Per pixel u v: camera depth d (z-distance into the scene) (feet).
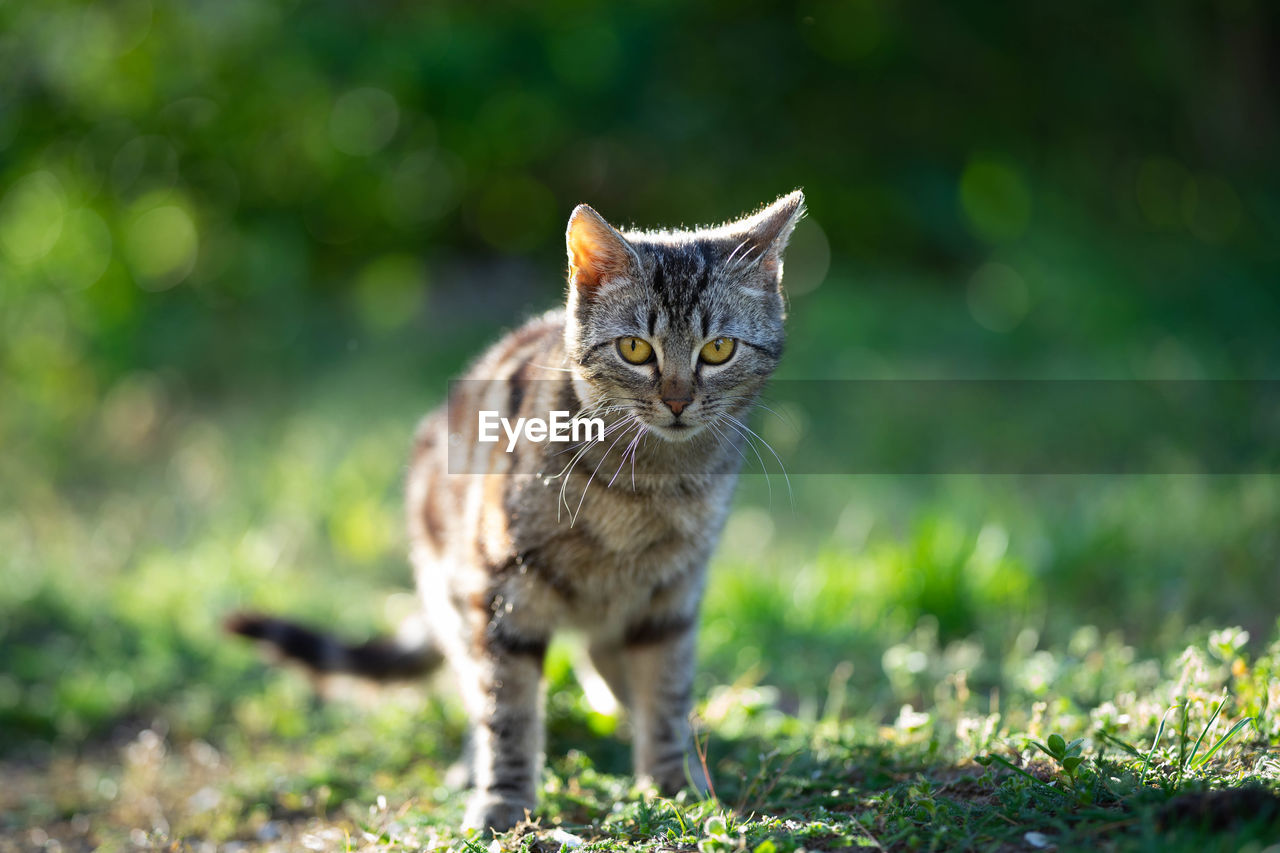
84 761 15.07
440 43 34.14
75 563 20.67
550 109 35.09
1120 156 38.29
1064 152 38.47
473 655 11.61
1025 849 8.14
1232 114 37.06
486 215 40.19
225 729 15.70
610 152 37.47
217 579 20.01
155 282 33.40
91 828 13.12
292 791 13.12
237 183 34.96
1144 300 29.37
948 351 29.58
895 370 27.89
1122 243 33.14
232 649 17.72
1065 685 13.23
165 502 24.25
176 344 30.96
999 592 16.85
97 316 30.60
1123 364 26.48
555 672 13.82
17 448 26.12
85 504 24.81
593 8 35.60
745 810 10.41
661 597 11.64
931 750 10.69
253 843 12.19
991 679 14.60
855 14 37.93
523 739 11.19
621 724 13.73
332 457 24.77
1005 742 10.55
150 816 13.17
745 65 37.06
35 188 31.96
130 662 17.33
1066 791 8.87
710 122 36.60
